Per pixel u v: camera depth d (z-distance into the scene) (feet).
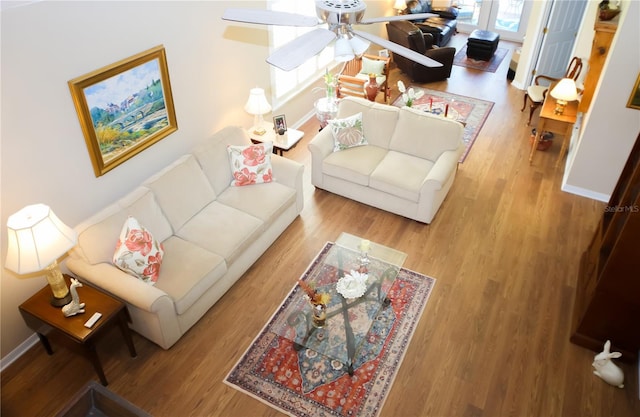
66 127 11.79
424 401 11.38
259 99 16.53
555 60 24.91
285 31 19.67
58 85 11.28
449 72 26.99
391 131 17.78
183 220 14.21
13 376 12.00
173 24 13.97
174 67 14.51
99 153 12.74
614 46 15.16
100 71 12.03
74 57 11.44
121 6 12.21
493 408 11.25
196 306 12.83
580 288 13.85
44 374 12.03
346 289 12.42
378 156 17.56
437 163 16.38
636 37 14.74
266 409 11.27
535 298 14.01
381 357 12.37
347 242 14.49
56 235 10.44
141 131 13.96
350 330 11.81
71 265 12.07
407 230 16.57
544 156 20.36
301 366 12.17
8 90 10.34
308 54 6.88
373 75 22.26
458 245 15.90
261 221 14.60
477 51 28.94
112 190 13.61
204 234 13.93
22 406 11.35
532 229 16.51
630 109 15.85
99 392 8.38
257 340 12.84
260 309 13.70
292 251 15.67
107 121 12.73
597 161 17.21
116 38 12.35
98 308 11.34
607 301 11.60
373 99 22.71
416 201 16.20
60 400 11.46
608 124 16.40
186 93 15.29
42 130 11.27
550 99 19.67
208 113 16.52
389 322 13.28
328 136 17.78
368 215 17.30
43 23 10.56
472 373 11.99
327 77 20.75
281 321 12.14
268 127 18.26
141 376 11.90
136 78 13.17
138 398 11.41
